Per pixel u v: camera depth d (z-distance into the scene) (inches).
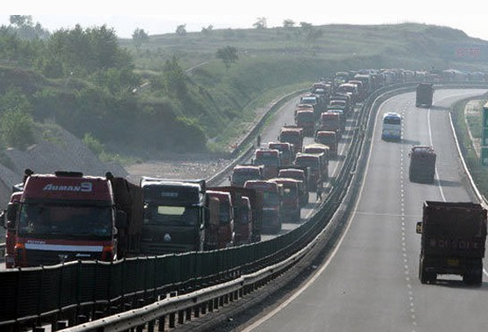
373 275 3905.0
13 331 1285.7
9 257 2728.8
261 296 2871.6
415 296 3134.8
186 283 2434.8
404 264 4473.4
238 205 4414.4
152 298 2094.0
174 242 3080.7
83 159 7485.2
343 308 2706.7
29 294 1344.7
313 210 7480.3
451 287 3533.5
